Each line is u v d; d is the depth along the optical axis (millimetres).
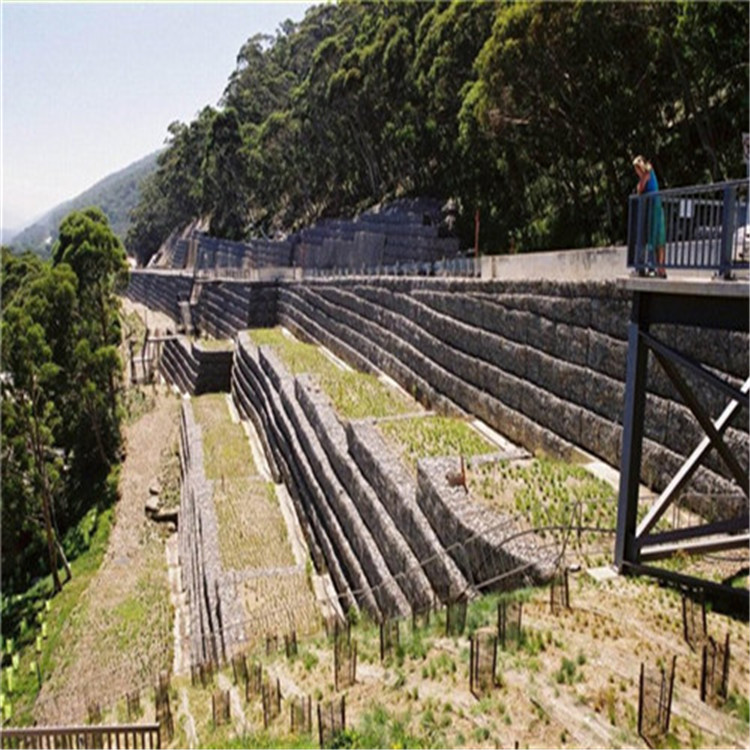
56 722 17375
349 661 10148
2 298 48719
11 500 28734
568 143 27094
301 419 25016
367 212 50562
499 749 7293
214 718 10812
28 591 27547
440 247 37469
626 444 9391
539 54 23188
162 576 25438
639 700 7121
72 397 36094
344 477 19109
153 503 31344
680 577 9141
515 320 17969
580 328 15172
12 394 29031
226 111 79938
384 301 29297
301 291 44500
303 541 22172
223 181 85312
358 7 61719
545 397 16469
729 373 11164
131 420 43656
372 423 19859
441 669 9156
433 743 7695
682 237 8430
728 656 7266
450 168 40156
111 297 43969
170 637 21062
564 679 7980
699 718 7090
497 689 8180
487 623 9883
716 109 22766
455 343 21734
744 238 8016
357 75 45531
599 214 28750
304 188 70250
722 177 21828
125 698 14531
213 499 25812
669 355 8477
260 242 69500
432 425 19547
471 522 11930
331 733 8359
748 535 9891
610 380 14164
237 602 17938
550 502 12570
